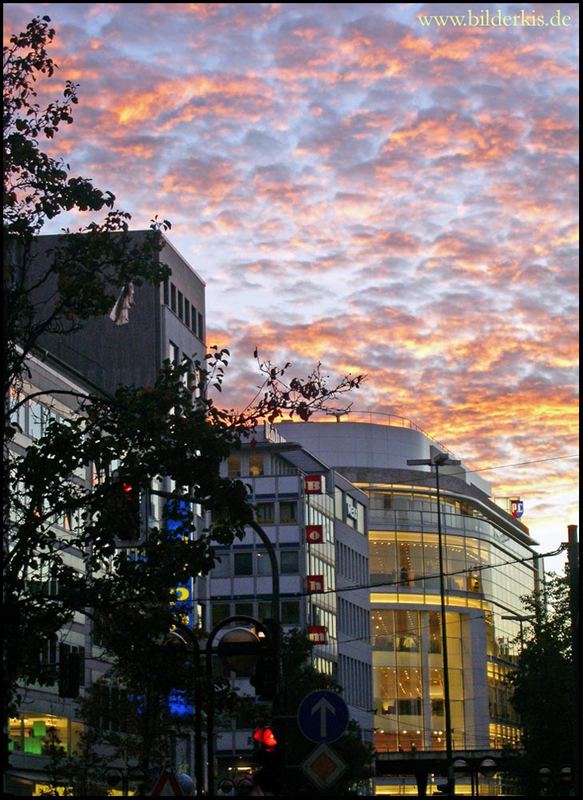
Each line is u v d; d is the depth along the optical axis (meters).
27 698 64.00
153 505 82.44
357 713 131.00
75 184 31.08
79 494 32.12
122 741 54.66
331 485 126.31
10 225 30.50
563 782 70.88
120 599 30.67
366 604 138.88
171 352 90.12
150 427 30.34
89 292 31.47
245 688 105.12
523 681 82.38
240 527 30.83
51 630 29.58
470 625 170.12
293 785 41.12
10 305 30.72
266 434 121.00
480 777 148.00
